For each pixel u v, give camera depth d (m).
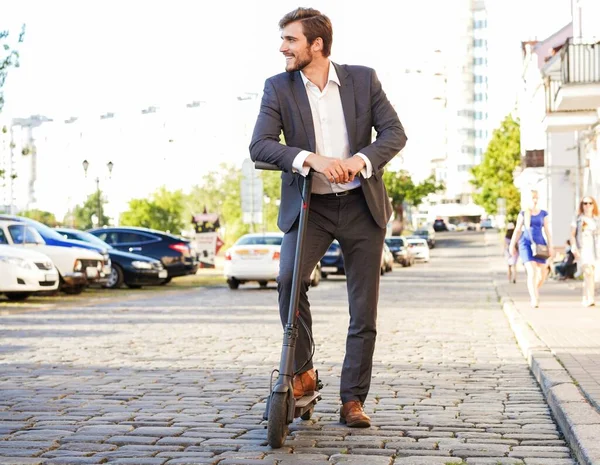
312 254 5.74
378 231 5.80
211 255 39.31
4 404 6.98
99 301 20.56
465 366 9.50
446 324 14.74
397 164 97.38
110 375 8.64
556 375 7.77
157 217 70.44
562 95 25.08
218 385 8.01
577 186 33.19
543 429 6.16
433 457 5.24
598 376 7.72
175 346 11.27
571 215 45.47
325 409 6.77
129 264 26.30
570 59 24.95
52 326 14.10
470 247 82.25
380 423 6.26
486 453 5.37
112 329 13.62
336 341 11.86
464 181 169.62
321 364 9.54
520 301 19.02
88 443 5.60
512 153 82.31
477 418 6.53
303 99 5.62
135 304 19.58
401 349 11.09
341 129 5.68
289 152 5.35
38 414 6.56
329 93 5.68
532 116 58.69
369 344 6.00
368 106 5.70
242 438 5.73
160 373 8.80
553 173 42.19
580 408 6.11
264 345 11.39
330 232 5.77
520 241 17.45
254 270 26.09
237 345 11.39
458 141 170.12
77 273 22.28
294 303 5.44
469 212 150.50
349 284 5.95
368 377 6.07
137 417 6.44
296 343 5.79
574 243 18.05
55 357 10.09
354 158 5.43
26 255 19.47
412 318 15.98
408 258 49.94
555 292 22.52
